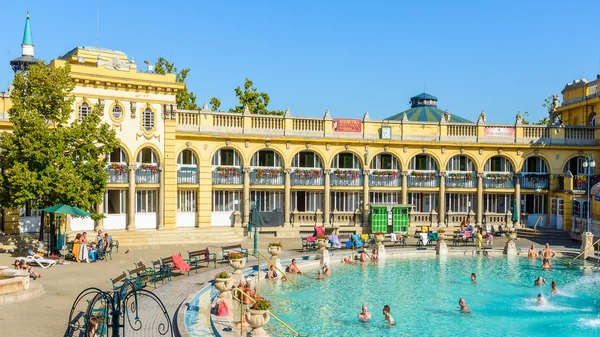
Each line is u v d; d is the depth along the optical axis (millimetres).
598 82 51000
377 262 36031
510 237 39500
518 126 50281
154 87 42156
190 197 45312
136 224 42562
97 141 36188
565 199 48094
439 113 64750
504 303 25703
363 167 48438
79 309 21844
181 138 44125
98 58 41250
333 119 47969
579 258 37406
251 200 47000
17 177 31562
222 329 19594
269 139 46125
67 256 33844
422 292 27594
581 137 50906
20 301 22984
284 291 27375
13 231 37688
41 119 33156
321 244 35500
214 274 29781
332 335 20562
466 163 50406
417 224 49031
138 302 23516
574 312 24297
